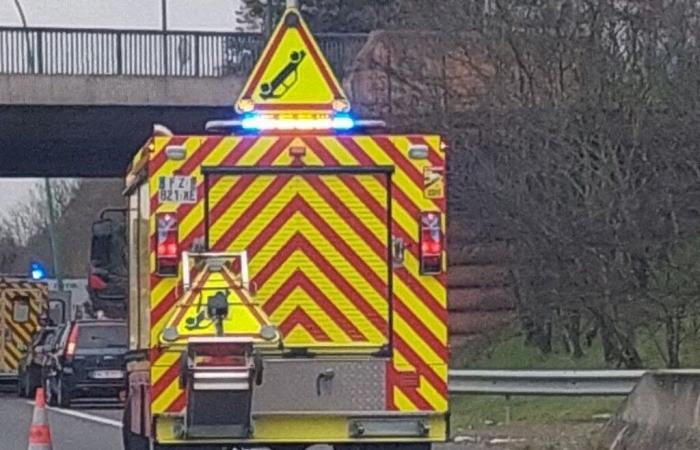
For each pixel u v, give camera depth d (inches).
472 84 1126.4
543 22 1058.1
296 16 540.7
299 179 494.9
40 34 1544.0
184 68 1558.8
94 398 1293.1
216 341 460.4
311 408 488.1
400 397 492.7
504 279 1296.8
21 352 1727.4
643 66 1012.5
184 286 476.4
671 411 590.9
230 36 1574.8
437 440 492.7
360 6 2052.2
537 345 1208.8
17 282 1739.7
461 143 1111.0
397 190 496.4
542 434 807.7
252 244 492.7
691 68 995.9
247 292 470.9
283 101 534.6
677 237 991.6
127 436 598.5
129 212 559.5
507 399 970.7
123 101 1530.5
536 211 1035.3
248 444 478.6
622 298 1014.4
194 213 489.4
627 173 999.0
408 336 494.9
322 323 494.3
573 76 1037.8
